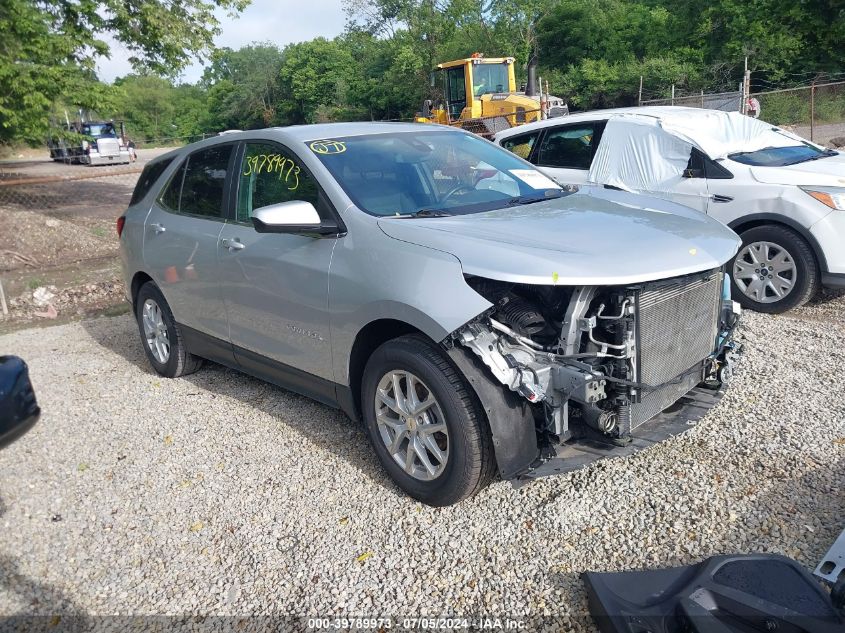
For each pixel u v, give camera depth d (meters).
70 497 3.96
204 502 3.79
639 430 3.52
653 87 31.78
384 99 46.03
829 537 3.05
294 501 3.72
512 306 3.22
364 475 3.91
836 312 6.44
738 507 3.32
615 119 7.71
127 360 6.38
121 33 16.89
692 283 3.50
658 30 35.19
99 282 10.28
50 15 15.40
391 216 3.78
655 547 3.09
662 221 3.80
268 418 4.79
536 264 3.08
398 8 45.06
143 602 3.07
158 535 3.53
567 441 3.42
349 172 4.09
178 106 83.94
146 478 4.10
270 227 3.67
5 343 7.34
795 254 6.26
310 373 4.13
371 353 3.84
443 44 43.12
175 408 5.09
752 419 4.18
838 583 2.55
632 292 3.16
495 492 3.61
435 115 20.50
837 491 3.39
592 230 3.55
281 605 2.97
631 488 3.54
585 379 3.02
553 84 34.81
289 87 60.81
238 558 3.30
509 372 3.08
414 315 3.29
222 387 5.46
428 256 3.35
